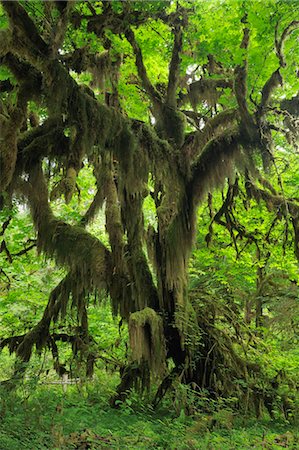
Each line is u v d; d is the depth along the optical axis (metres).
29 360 11.80
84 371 12.34
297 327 16.72
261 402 11.24
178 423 8.30
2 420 6.96
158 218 11.36
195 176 11.00
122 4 9.73
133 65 11.69
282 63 9.27
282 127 11.15
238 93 9.99
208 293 12.69
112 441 6.85
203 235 15.87
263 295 15.82
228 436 8.40
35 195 10.67
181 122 11.38
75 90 8.99
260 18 9.09
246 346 12.38
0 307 14.75
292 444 8.19
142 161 10.40
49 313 11.86
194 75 13.09
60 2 7.85
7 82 10.29
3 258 14.23
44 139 10.41
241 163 10.74
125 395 10.98
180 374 11.01
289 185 14.80
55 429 6.76
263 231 14.17
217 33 9.88
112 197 11.14
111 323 15.21
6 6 7.35
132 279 10.92
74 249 10.57
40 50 7.90
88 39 10.52
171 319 11.02
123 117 9.95
